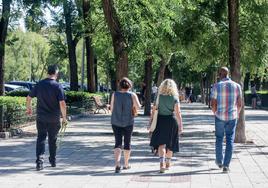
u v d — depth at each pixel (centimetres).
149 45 2355
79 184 1131
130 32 2144
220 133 1328
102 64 5534
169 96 1295
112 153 1655
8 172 1284
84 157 1560
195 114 4103
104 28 2628
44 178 1202
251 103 5828
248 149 1766
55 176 1230
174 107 1295
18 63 10131
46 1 3350
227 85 1321
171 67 4222
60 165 1400
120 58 2150
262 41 2303
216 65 2914
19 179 1189
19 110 2364
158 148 1323
